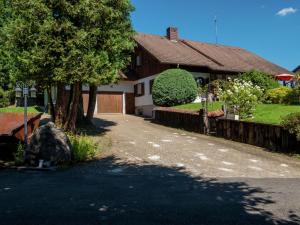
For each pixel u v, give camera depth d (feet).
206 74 105.19
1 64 87.81
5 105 101.76
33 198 27.63
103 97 109.50
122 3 63.05
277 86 89.35
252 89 69.31
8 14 79.77
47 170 39.40
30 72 54.80
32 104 116.78
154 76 104.22
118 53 62.49
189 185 32.45
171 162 43.83
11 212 24.14
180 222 22.20
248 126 57.88
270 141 53.52
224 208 25.22
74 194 28.81
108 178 35.35
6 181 34.09
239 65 111.55
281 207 25.59
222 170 39.99
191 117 72.64
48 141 41.83
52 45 54.54
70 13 55.98
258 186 32.27
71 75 55.11
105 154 48.37
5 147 45.47
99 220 22.49
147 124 84.28
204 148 53.62
